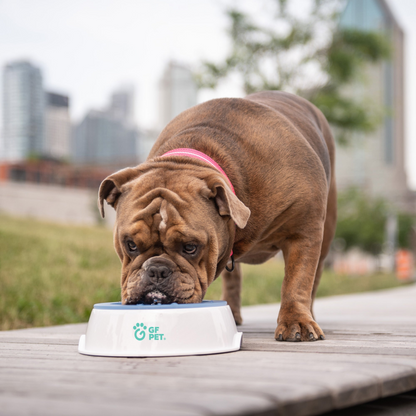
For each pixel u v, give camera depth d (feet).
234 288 5.15
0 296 7.13
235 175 3.76
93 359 2.91
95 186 44.42
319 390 2.01
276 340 3.63
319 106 23.56
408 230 49.49
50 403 1.86
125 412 1.72
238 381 2.21
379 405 2.60
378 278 24.04
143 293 3.18
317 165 4.09
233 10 23.56
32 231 18.66
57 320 6.44
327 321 5.33
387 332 4.12
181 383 2.19
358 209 46.21
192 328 2.99
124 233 3.34
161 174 3.55
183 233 3.25
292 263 3.92
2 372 2.52
